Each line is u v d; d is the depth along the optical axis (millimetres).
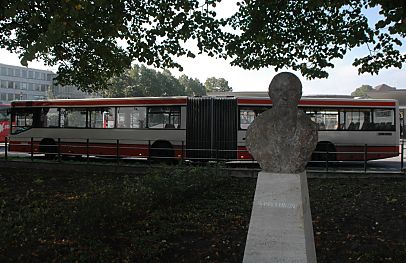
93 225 6891
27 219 7730
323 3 10133
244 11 11836
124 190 9172
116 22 9516
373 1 8648
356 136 16984
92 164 15117
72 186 11891
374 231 7516
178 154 17250
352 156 16969
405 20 7879
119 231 7109
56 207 8734
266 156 3828
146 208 8461
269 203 3701
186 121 17219
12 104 20000
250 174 13578
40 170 15078
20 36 13727
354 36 10742
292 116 3816
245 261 3707
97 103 18594
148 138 17688
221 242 6840
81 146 18797
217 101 17203
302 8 11055
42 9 8227
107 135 18344
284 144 3768
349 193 10836
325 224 8000
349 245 6688
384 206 9211
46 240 6527
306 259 3568
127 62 11773
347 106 17062
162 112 17656
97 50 12484
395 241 6852
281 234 3641
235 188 11625
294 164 3748
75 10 7234
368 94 48344
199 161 16812
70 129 19000
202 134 17094
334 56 11719
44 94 93250
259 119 3928
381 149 16984
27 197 9953
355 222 8117
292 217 3629
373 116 17109
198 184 10547
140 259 6020
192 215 8438
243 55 12031
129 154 17938
